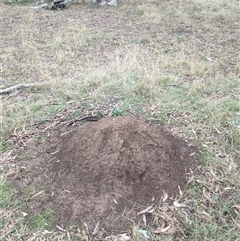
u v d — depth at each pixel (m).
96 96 3.79
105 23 6.85
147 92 3.87
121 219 2.28
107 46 5.54
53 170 2.68
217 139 3.06
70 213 2.34
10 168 2.78
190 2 8.36
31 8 8.22
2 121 3.35
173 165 2.62
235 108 3.50
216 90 3.95
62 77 4.38
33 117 3.46
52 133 3.17
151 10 7.70
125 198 2.39
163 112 3.46
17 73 4.58
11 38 5.94
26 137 3.15
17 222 2.32
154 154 2.57
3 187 2.58
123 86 3.98
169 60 4.79
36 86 4.12
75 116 3.44
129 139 2.60
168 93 3.87
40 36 6.03
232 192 2.51
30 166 2.78
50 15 7.47
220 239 2.17
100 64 4.77
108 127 2.69
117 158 2.50
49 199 2.46
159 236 2.18
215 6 7.92
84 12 7.80
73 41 5.74
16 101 3.81
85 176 2.51
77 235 2.20
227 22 6.80
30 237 2.21
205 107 3.54
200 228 2.22
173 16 7.27
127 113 3.44
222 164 2.76
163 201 2.39
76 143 2.75
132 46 5.51
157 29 6.44
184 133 3.11
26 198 2.49
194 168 2.69
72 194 2.45
